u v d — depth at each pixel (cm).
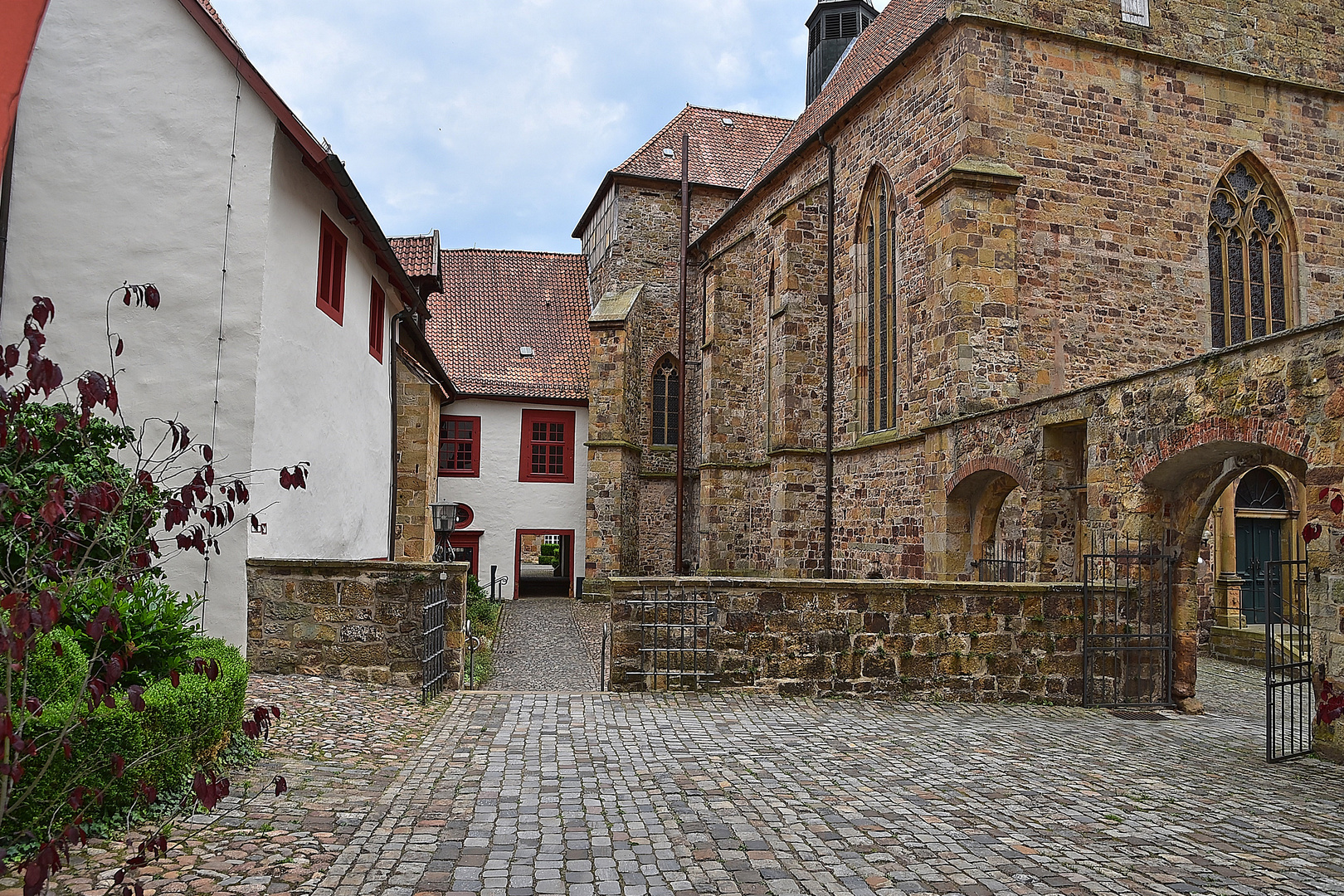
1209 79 1873
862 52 2680
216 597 1042
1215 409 1034
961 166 1658
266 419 1106
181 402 1065
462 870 533
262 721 450
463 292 3275
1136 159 1808
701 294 3173
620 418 2838
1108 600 1188
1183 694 1189
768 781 752
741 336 2736
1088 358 1750
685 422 3164
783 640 1130
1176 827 666
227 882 491
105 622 375
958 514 1669
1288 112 1930
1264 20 1931
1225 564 1845
